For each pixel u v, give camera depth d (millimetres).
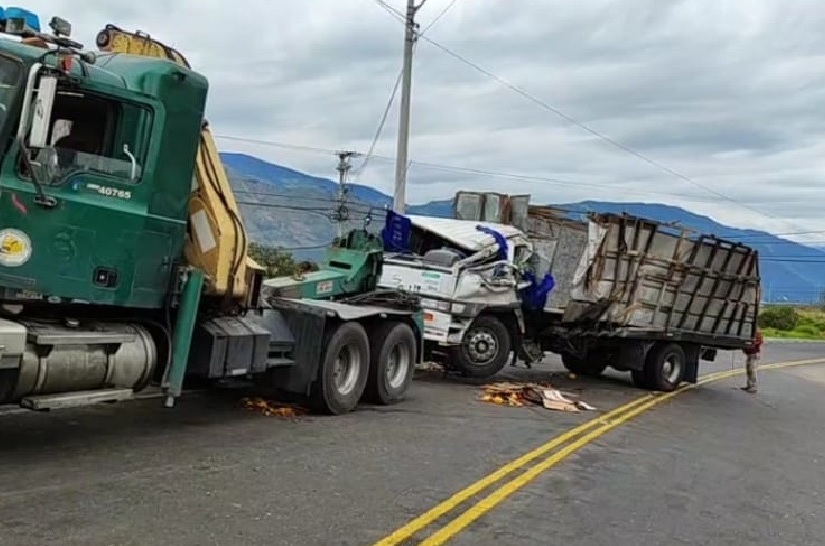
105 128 7277
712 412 14992
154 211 7633
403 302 12500
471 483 7703
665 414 13930
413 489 7305
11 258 6684
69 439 8039
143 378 7770
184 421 9469
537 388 14320
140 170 7496
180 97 7758
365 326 11750
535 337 17141
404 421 10742
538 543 6152
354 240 13766
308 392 10281
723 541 6750
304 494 6840
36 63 6562
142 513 5969
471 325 15453
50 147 6730
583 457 9469
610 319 16359
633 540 6484
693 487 8578
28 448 7543
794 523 7586
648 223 16328
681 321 17531
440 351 15414
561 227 17031
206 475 7160
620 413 13375
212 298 8789
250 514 6176
